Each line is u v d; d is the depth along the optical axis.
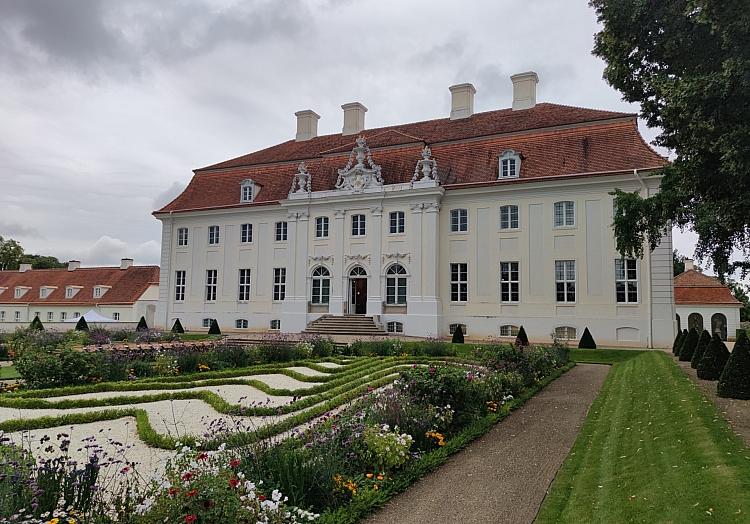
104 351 16.95
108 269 53.25
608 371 18.62
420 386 10.12
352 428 7.59
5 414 10.88
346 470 6.72
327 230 34.03
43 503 4.98
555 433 9.94
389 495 6.63
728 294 42.75
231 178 39.31
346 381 14.72
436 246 30.47
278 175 37.53
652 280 26.09
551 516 6.04
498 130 31.78
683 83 8.87
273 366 18.05
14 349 21.52
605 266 27.05
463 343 26.50
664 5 10.01
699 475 6.11
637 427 9.43
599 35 11.80
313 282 34.19
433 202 30.55
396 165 32.78
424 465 7.67
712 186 10.21
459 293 30.44
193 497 4.54
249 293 36.59
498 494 6.80
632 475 6.83
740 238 14.36
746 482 5.61
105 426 10.14
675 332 25.61
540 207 28.67
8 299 54.06
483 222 30.00
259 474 6.04
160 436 8.83
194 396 12.98
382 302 31.48
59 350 15.03
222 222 37.94
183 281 39.12
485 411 11.16
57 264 84.88
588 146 28.36
